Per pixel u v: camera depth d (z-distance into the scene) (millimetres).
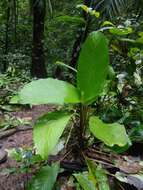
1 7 10117
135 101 2971
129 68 2930
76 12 6484
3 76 5352
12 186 2098
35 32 7914
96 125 1853
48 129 1787
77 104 2344
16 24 10375
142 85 2965
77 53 5504
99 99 2656
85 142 2242
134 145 2521
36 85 1868
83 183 1896
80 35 5418
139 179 2059
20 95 1805
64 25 9453
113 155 2396
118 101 2904
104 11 4551
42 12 7758
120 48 2951
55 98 1821
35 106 4199
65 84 1947
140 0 4949
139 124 2682
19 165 2301
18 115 3865
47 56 9719
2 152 2490
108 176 2143
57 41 9805
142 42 2787
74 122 2227
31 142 2818
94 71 1942
